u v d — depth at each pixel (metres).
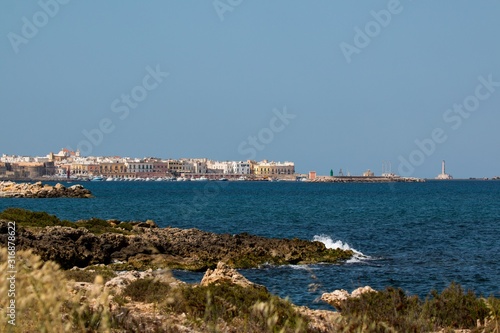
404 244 62.53
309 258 48.78
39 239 43.66
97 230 54.50
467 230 78.75
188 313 15.92
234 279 24.67
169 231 57.03
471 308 18.59
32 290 9.38
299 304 28.86
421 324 16.09
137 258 44.81
